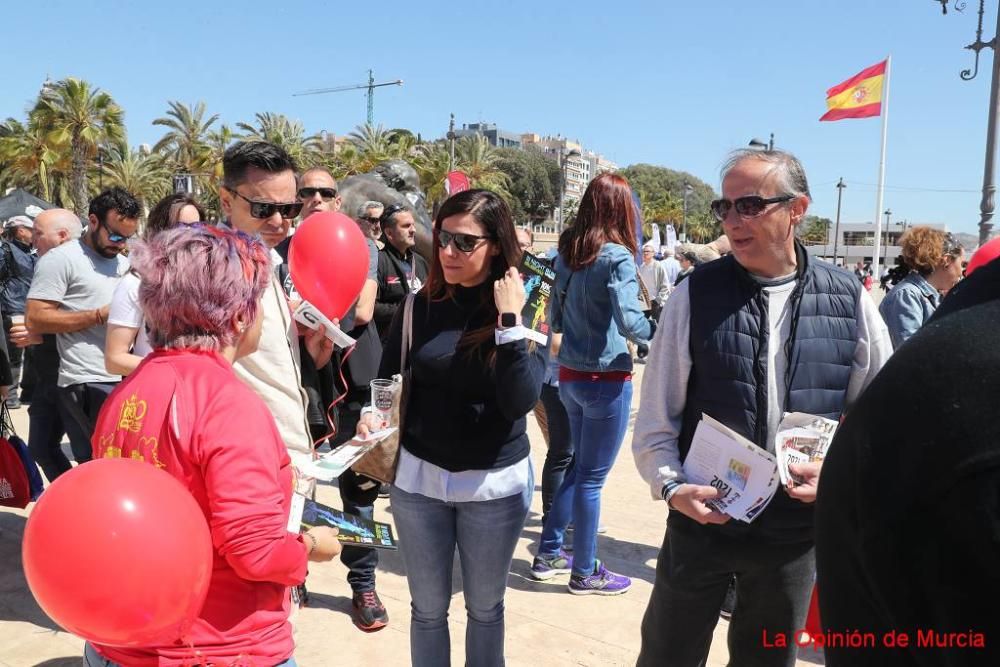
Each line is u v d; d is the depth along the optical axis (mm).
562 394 3648
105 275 3791
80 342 3752
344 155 46719
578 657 3211
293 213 2867
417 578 2496
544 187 72438
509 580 3943
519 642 3314
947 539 790
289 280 3014
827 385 2086
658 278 11852
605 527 4746
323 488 5191
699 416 2188
